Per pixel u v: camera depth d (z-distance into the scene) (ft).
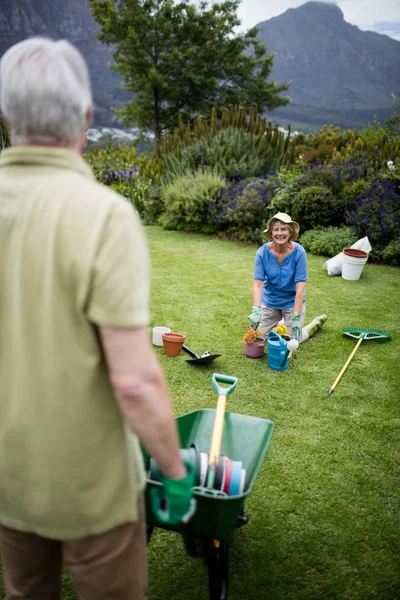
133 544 3.88
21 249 3.24
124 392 3.14
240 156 39.37
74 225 3.12
